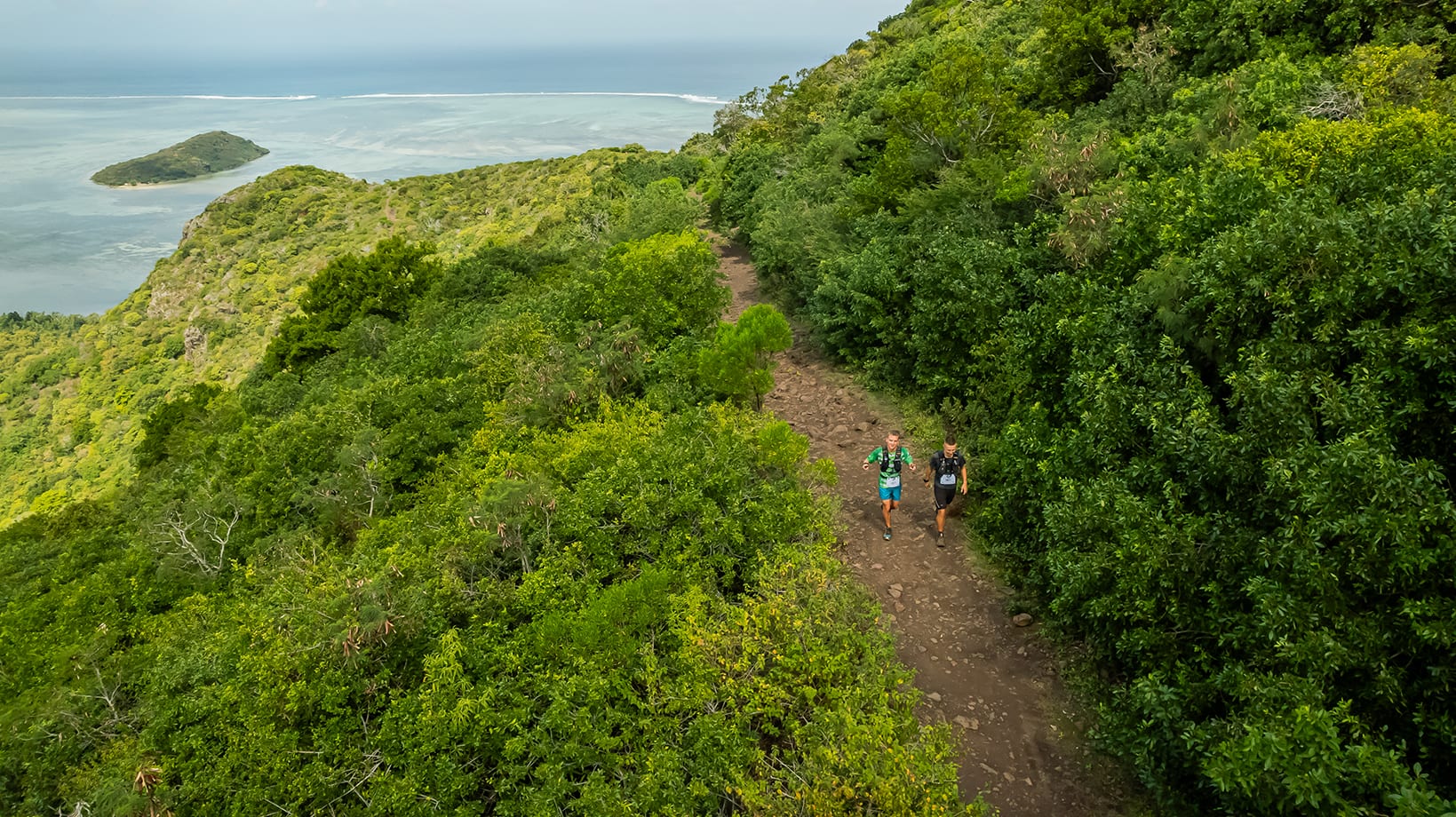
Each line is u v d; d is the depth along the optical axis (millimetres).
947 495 8883
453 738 6312
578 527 8336
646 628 7160
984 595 8188
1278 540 5273
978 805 5176
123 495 21859
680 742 6086
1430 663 4602
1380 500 4672
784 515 8328
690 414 10672
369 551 10227
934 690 6996
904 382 12977
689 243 18672
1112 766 6031
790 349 15711
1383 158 8438
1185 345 7699
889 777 4965
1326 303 6012
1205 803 5402
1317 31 14539
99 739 8898
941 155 17891
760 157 30062
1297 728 4285
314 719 6965
